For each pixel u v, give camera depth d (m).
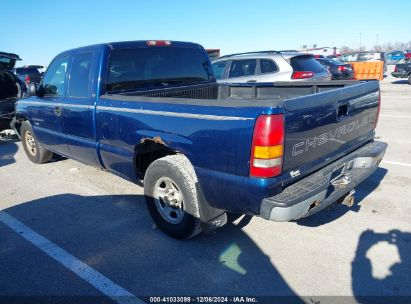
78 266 3.22
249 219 3.93
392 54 34.94
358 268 3.02
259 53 8.59
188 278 2.99
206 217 3.25
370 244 3.37
